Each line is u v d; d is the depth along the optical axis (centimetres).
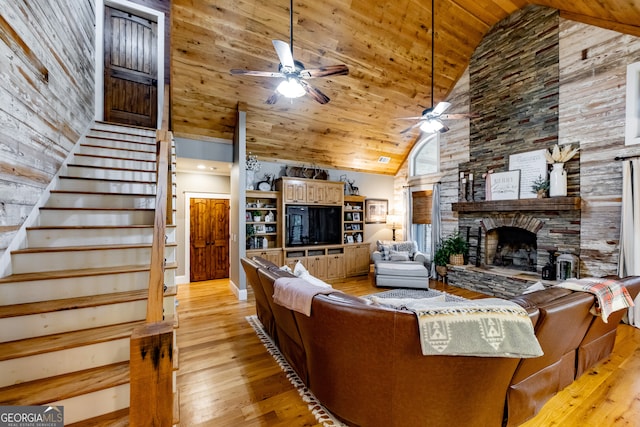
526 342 147
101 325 192
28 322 172
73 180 285
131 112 510
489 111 531
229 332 345
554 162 432
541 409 201
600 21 389
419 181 686
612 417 194
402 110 590
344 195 677
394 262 587
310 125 557
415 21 451
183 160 508
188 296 497
